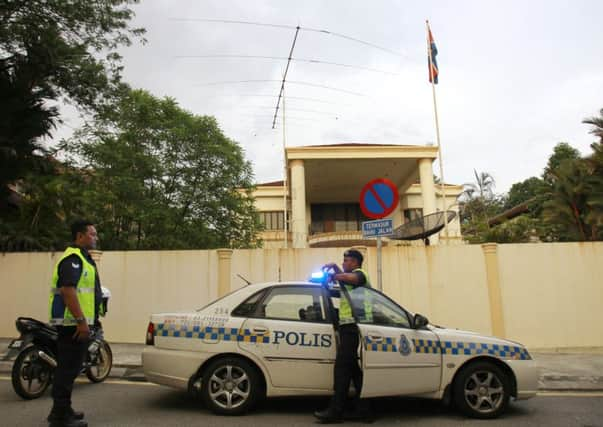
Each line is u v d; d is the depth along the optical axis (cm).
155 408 566
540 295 1099
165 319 564
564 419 551
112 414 537
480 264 1121
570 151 2905
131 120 1759
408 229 1772
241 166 2009
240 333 545
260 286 583
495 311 1090
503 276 1110
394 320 566
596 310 1090
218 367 540
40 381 609
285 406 584
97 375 719
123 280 1123
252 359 538
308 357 542
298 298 573
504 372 576
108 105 1423
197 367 536
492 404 554
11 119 1261
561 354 1040
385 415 564
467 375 556
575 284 1102
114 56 1375
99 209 1623
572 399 666
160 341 555
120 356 912
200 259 1130
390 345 541
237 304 569
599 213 1291
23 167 1288
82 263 486
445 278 1120
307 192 2941
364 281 538
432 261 1129
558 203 1416
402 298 1117
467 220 3231
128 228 1780
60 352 468
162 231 1761
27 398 593
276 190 2875
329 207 3167
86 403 588
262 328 548
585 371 852
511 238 1861
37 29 1218
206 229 1894
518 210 2509
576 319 1088
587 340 1077
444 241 2497
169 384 542
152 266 1128
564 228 1422
